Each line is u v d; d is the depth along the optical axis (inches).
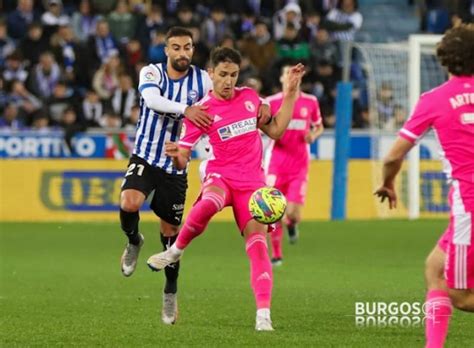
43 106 2746.1
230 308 1198.9
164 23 2957.7
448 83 802.8
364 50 2746.1
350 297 1283.2
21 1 3011.8
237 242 2105.1
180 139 1026.7
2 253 1903.3
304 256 1834.4
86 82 2859.3
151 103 1058.7
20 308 1200.2
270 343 940.0
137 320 1100.5
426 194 2662.4
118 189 2603.3
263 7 3201.3
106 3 3095.5
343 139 2524.6
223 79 1018.7
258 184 1019.9
